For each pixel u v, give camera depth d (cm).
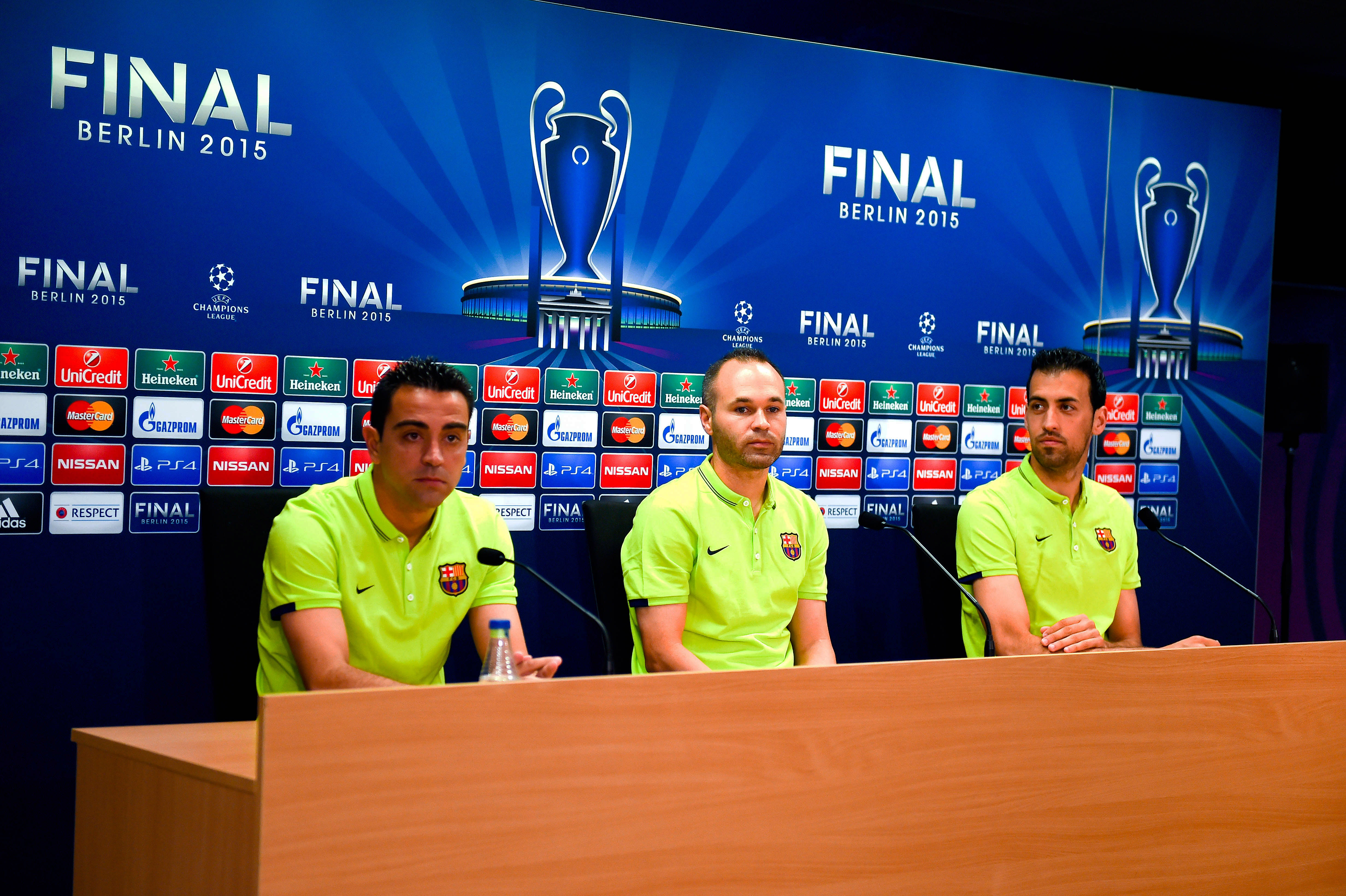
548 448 298
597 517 262
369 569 212
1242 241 379
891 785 158
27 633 253
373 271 280
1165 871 179
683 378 311
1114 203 360
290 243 272
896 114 332
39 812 257
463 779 133
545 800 137
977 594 285
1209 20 357
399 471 206
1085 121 355
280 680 211
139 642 263
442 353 288
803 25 327
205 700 270
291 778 124
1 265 247
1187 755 180
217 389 267
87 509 257
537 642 296
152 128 258
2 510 250
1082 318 358
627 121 302
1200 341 374
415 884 130
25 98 247
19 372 249
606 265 302
